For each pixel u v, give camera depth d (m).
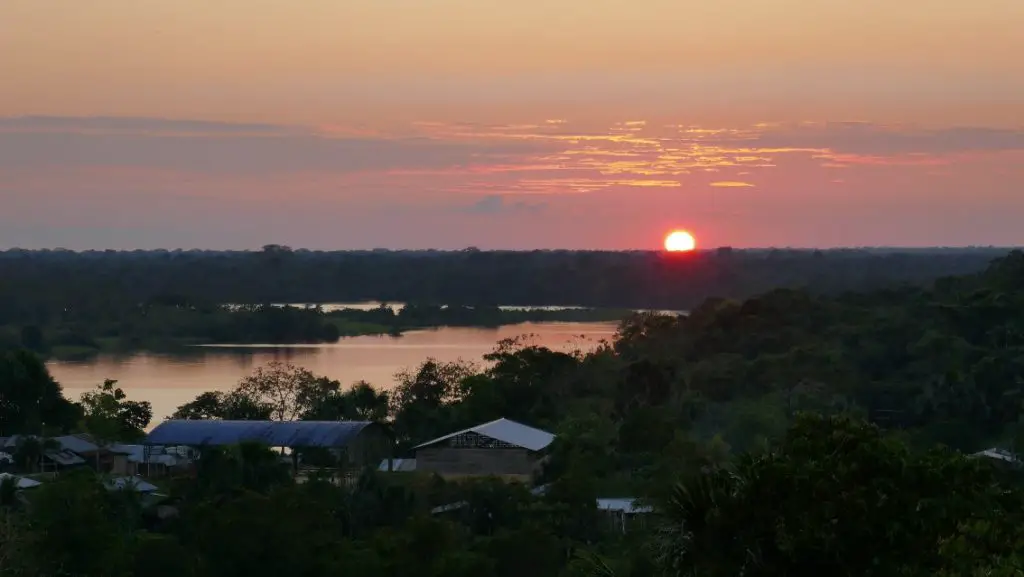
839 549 24.67
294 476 73.31
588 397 99.00
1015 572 22.88
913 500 25.02
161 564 48.53
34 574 45.81
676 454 66.12
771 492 25.31
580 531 58.00
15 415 87.06
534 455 78.75
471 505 60.56
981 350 95.12
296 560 48.56
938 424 77.69
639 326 136.62
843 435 26.14
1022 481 52.28
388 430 83.12
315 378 110.75
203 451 66.38
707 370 98.31
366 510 59.53
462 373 105.62
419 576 48.03
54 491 49.28
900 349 101.25
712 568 25.45
